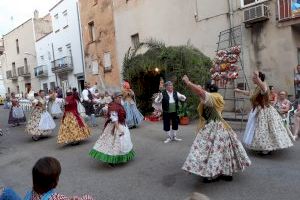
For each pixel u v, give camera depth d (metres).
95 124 12.25
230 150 5.12
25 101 18.66
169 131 8.48
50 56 30.61
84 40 23.50
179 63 11.34
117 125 6.64
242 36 12.33
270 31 11.49
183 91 11.01
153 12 16.36
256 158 6.36
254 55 12.01
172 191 5.16
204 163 5.02
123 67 13.19
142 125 11.41
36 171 2.31
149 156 7.27
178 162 6.65
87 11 22.61
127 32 18.53
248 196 4.73
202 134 5.14
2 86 42.81
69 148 8.80
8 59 39.91
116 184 5.75
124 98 10.92
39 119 10.31
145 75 13.20
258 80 6.21
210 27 13.47
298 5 10.62
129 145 6.82
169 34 15.51
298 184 5.01
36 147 9.42
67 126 8.88
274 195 4.70
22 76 37.06
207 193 4.93
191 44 14.23
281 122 6.39
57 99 15.59
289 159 6.19
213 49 13.44
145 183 5.64
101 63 21.80
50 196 2.32
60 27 27.94
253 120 6.48
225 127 5.14
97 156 6.66
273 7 11.32
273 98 8.63
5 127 14.02
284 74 11.27
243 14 12.11
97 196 5.30
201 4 13.73
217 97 5.11
